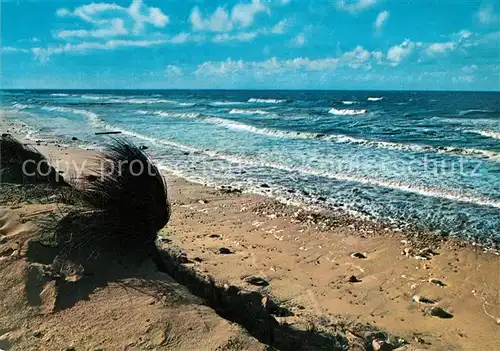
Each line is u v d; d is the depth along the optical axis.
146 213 4.75
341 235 7.58
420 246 7.07
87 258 4.30
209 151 16.77
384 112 37.78
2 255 4.27
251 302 4.56
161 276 4.33
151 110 41.66
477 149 16.14
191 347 3.27
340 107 46.44
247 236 7.44
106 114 36.25
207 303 4.05
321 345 3.98
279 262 6.30
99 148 16.61
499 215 8.61
